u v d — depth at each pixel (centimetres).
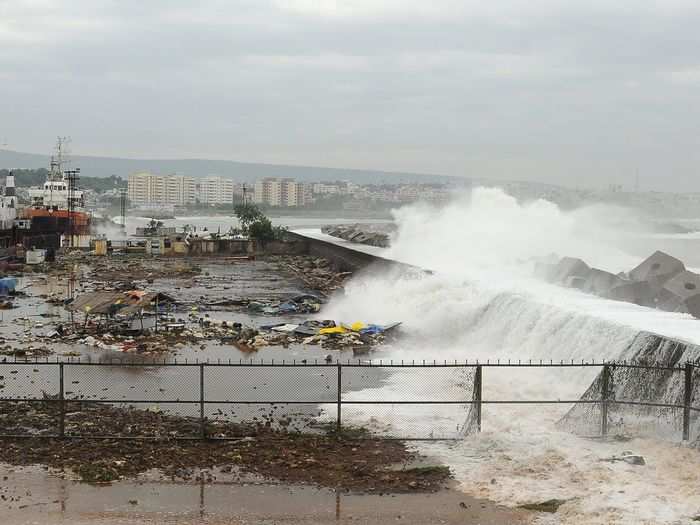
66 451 1886
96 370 3053
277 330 4122
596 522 1456
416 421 2189
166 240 10794
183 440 1975
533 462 1788
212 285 6812
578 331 2834
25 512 1532
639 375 2230
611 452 1836
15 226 9412
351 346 3650
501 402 1981
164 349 3562
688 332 2412
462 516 1517
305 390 2700
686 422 1880
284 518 1516
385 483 1691
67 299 5259
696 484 1616
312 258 10044
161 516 1522
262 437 2017
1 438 1981
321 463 1817
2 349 3519
